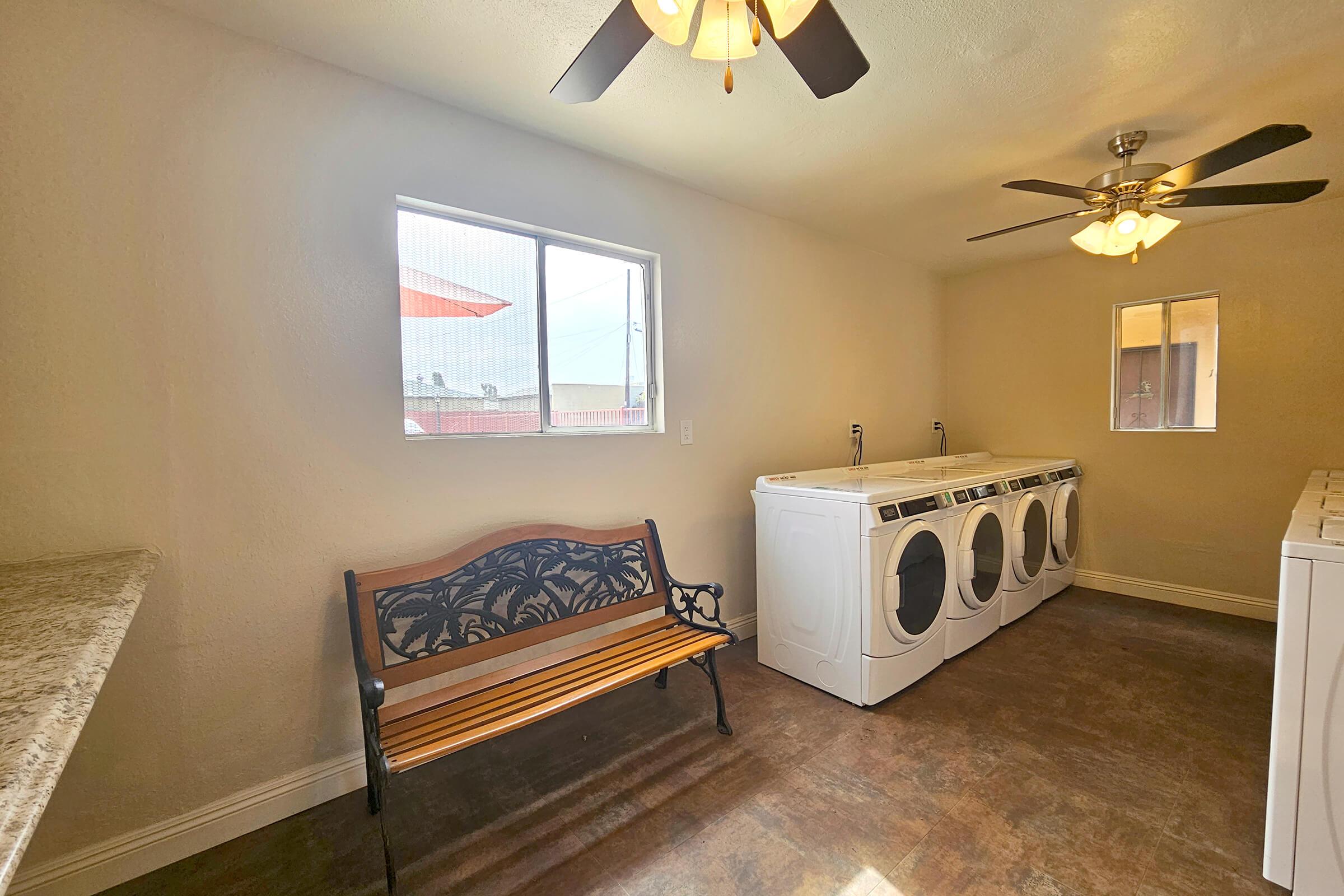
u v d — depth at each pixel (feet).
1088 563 12.60
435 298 6.65
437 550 6.51
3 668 2.40
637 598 7.71
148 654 4.91
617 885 4.67
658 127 7.04
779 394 10.55
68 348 4.57
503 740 6.90
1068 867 4.76
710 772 6.15
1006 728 6.92
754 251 10.04
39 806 1.49
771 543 8.59
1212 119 6.91
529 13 5.02
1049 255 12.83
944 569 8.44
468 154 6.65
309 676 5.72
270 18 5.07
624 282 8.48
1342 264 9.52
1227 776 5.93
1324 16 5.06
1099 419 12.30
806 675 8.16
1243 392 10.52
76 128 4.58
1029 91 6.28
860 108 6.60
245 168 5.29
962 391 14.56
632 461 8.33
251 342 5.35
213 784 5.24
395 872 4.84
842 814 5.45
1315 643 4.25
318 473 5.74
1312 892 4.31
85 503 4.65
